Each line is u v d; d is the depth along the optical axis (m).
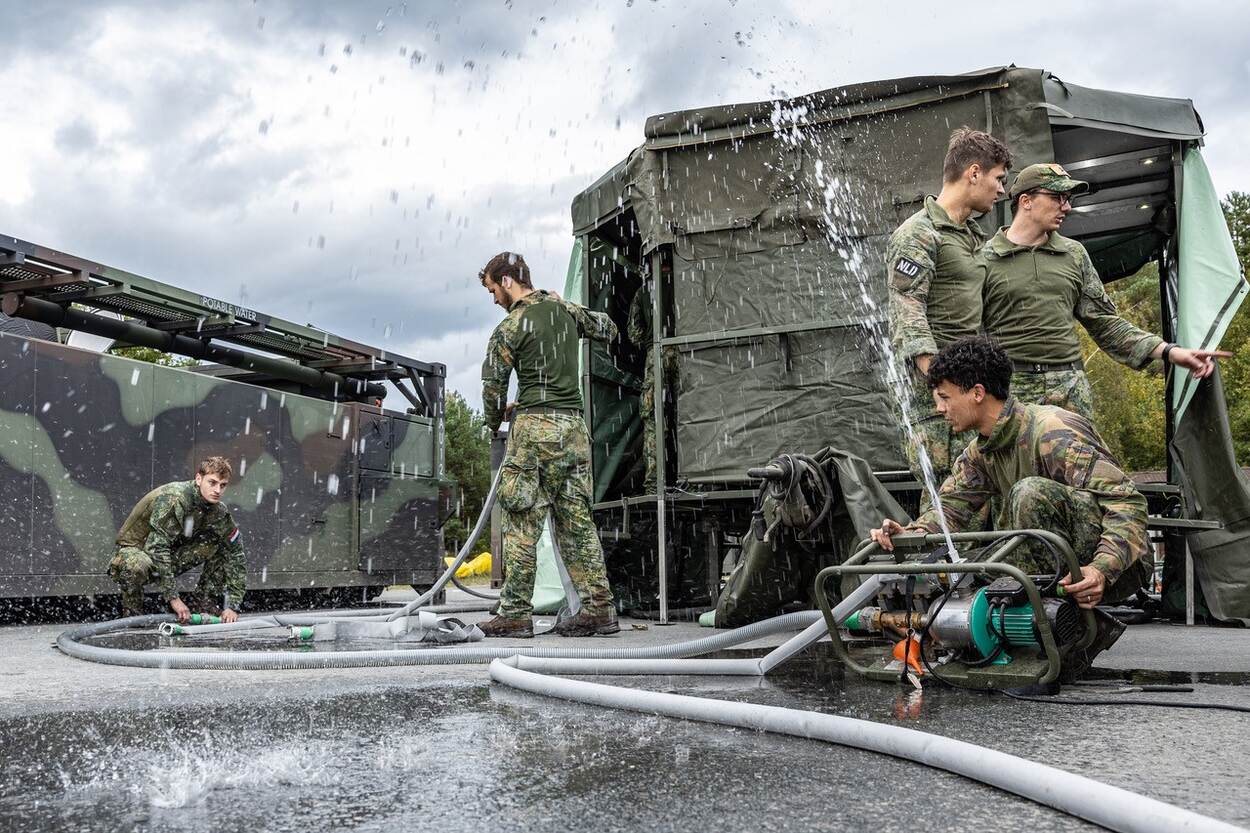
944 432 3.91
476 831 1.38
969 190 4.18
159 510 5.66
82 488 6.90
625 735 2.09
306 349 9.07
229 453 8.05
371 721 2.31
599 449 7.03
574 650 3.44
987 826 1.36
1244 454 26.70
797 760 1.82
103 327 7.61
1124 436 28.86
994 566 2.49
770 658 3.01
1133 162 6.21
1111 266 7.86
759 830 1.36
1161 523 5.05
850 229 5.54
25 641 5.07
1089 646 2.60
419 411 10.55
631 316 6.90
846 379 5.50
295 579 8.64
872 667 2.95
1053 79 5.36
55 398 6.75
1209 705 2.28
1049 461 2.82
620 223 7.09
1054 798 1.43
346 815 1.46
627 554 7.01
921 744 1.75
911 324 3.95
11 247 6.23
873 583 2.86
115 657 3.71
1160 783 1.58
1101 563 2.57
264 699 2.71
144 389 7.39
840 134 5.59
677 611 6.43
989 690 2.56
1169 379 5.57
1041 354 4.17
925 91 5.41
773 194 5.70
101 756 1.92
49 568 6.64
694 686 2.86
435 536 10.44
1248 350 27.52
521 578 4.92
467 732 2.15
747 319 5.71
